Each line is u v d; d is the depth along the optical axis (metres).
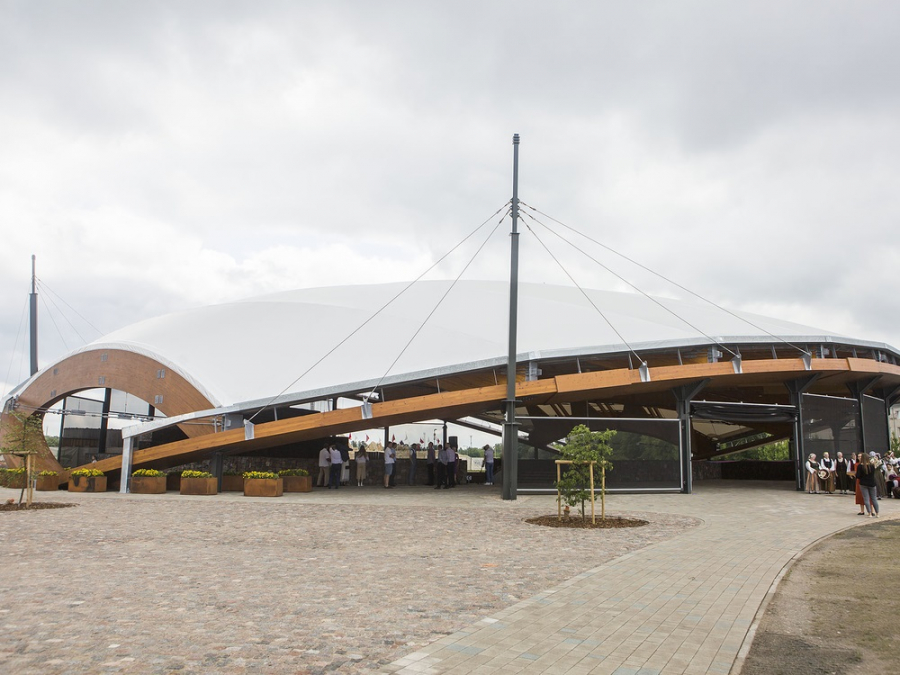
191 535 12.62
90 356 30.78
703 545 11.77
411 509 17.73
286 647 5.80
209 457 25.78
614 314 27.14
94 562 9.77
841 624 6.78
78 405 34.81
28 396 34.34
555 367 25.16
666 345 24.11
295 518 15.48
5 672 5.08
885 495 23.22
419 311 27.86
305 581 8.53
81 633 6.13
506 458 21.11
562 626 6.51
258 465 29.73
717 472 38.84
